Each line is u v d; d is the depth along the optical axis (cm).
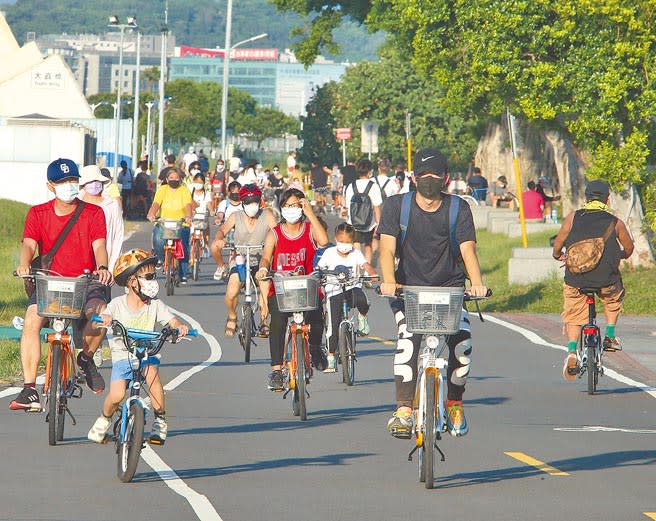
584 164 8925
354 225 7062
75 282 2762
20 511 2258
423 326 2369
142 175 14488
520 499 2433
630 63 7156
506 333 5731
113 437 2670
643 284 7381
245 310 4644
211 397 3797
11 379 4003
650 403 3838
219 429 3212
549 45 7562
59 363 2862
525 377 4391
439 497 2433
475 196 16000
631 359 4850
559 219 13225
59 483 2498
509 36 7656
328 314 4131
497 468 2748
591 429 3325
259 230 4706
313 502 2372
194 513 2264
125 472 2495
